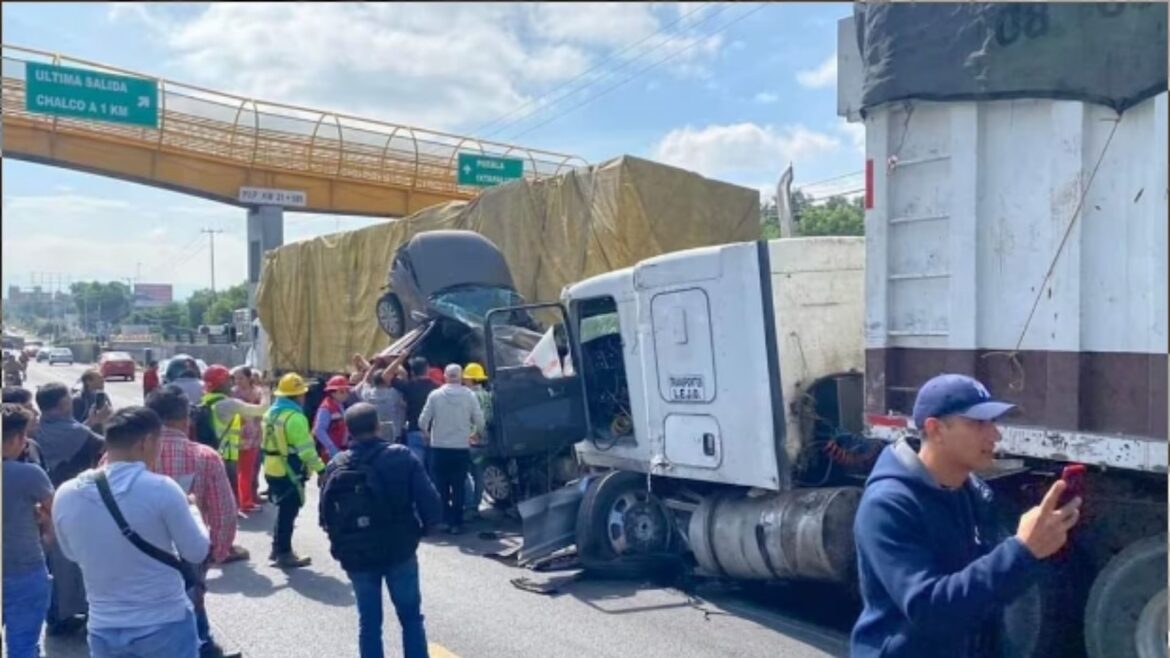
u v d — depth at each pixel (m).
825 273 7.11
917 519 2.75
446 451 9.80
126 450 3.95
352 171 28.89
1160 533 4.67
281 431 8.52
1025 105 4.91
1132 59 4.45
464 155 28.00
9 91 23.47
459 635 6.48
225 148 27.36
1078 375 4.66
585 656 6.02
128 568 3.82
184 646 3.97
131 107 22.11
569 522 8.25
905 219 5.44
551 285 13.38
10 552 4.59
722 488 7.44
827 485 6.85
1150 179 4.40
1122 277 4.52
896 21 5.34
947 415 2.79
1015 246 4.96
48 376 45.62
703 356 7.02
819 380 6.86
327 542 9.64
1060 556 4.82
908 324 5.44
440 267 12.95
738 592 7.48
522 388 8.50
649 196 12.51
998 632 2.98
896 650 2.74
